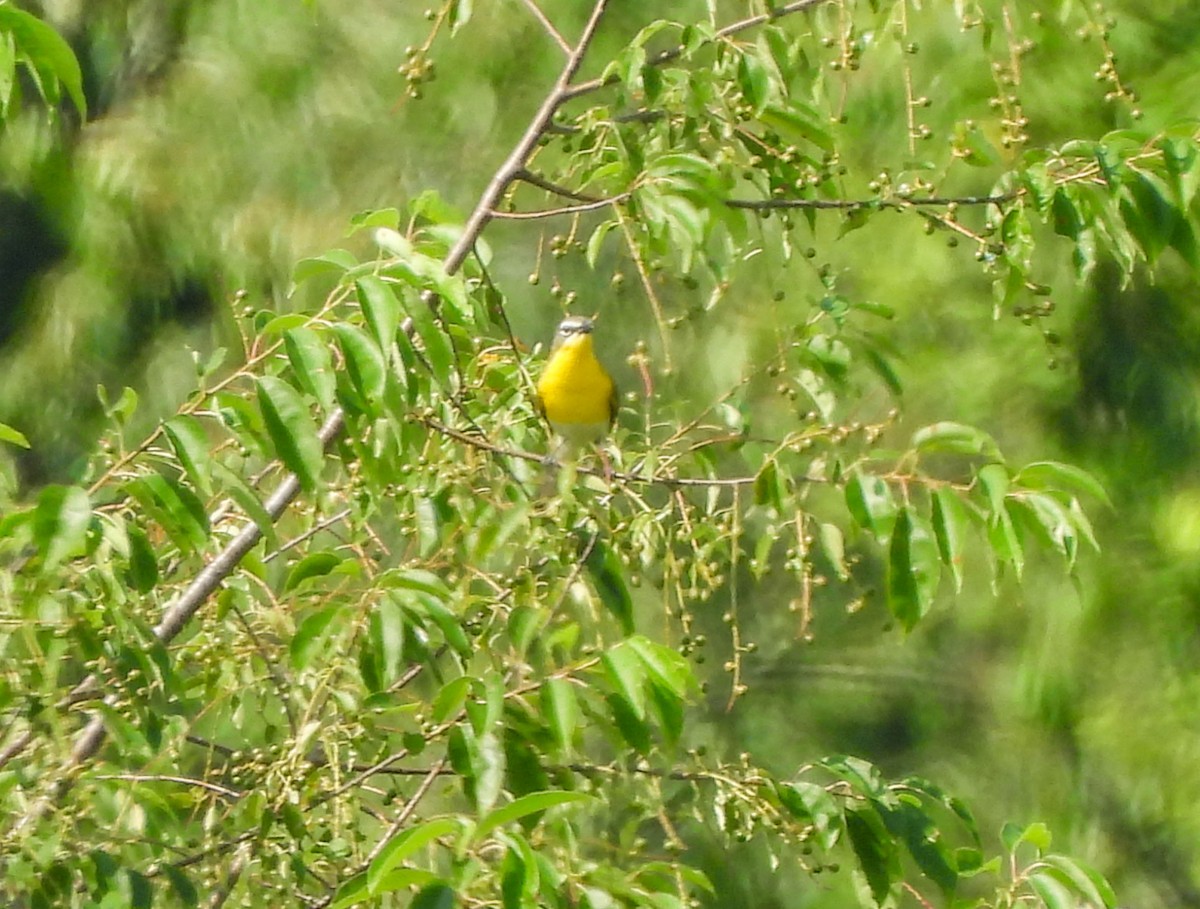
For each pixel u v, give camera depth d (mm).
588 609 6844
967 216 13359
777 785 6715
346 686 6090
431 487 6453
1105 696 13930
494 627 6863
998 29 12516
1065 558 6145
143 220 14766
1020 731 14984
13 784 5887
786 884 14391
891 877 6742
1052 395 13508
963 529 6141
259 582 6730
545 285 14531
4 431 5953
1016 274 7230
